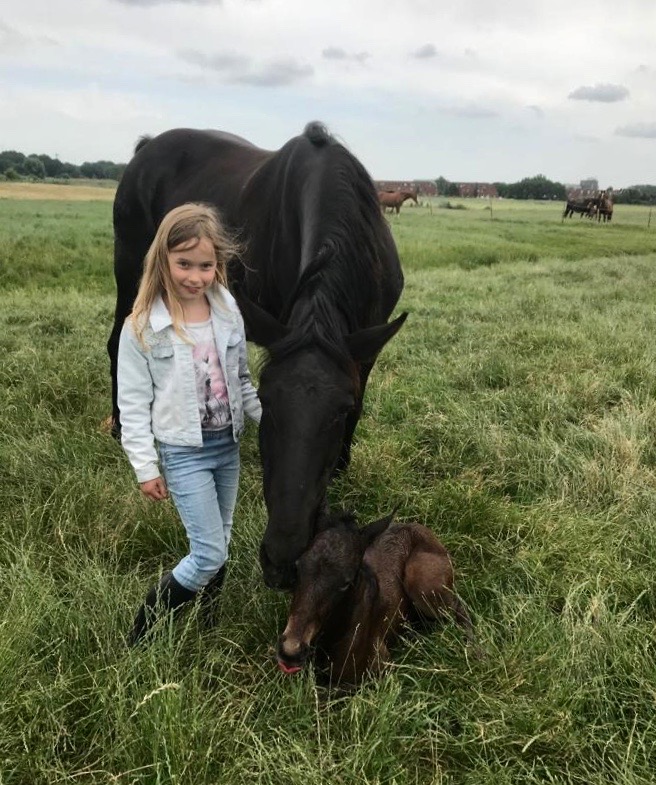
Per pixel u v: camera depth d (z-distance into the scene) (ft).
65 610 8.20
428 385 17.33
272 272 12.58
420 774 6.88
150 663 7.13
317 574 6.98
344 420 7.86
